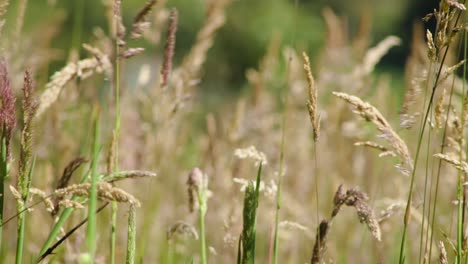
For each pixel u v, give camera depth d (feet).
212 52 82.12
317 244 10.03
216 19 16.88
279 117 22.47
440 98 10.54
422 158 20.24
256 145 21.08
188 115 22.67
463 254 10.46
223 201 16.72
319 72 22.41
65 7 51.80
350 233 17.60
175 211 18.20
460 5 9.67
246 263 9.39
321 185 21.42
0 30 10.94
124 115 17.63
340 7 85.51
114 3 10.38
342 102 20.17
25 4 16.06
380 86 20.61
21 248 9.39
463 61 9.95
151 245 17.26
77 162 9.84
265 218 17.80
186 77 16.81
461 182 10.81
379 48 20.90
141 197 17.78
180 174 19.42
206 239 16.53
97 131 8.79
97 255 12.99
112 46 12.43
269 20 85.66
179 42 77.56
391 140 10.03
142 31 10.45
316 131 9.95
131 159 17.47
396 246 16.25
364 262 17.21
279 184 10.74
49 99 11.23
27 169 9.27
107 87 16.20
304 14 86.28
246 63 84.94
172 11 11.44
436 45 9.97
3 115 9.09
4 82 9.09
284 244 17.89
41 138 15.85
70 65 11.44
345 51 22.29
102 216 15.24
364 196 9.73
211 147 17.54
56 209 9.64
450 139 10.87
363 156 19.06
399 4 93.40
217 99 54.03
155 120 17.35
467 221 11.08
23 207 9.28
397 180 16.52
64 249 11.87
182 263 15.98
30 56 17.12
